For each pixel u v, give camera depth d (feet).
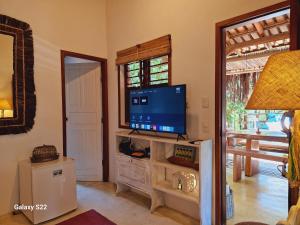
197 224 7.91
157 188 8.67
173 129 8.27
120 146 10.60
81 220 8.23
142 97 9.50
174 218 8.36
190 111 8.38
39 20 9.80
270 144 15.44
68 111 12.54
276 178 12.69
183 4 8.52
